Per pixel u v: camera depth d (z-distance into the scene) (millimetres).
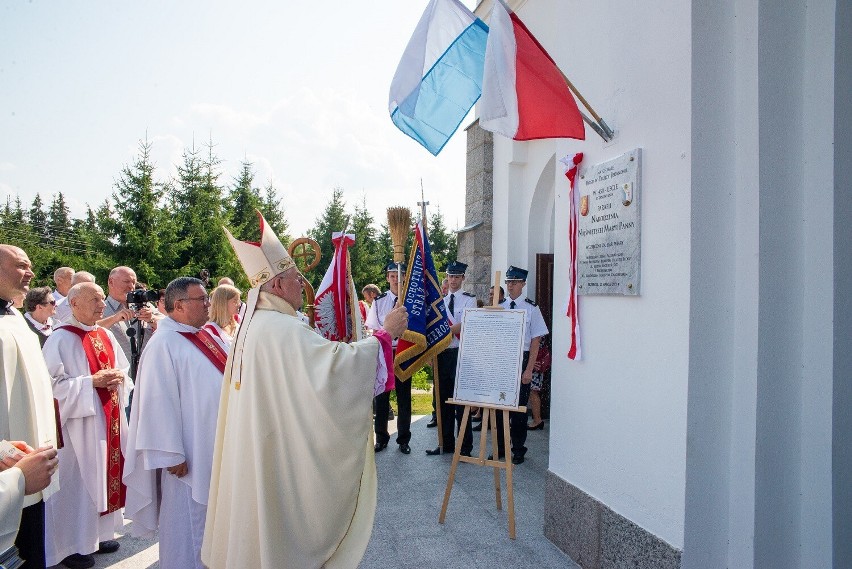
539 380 6793
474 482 4938
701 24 2648
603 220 3236
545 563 3475
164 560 3115
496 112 2998
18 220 25797
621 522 3047
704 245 2654
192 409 3148
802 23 2633
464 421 4066
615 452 3146
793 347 2650
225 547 2656
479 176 8023
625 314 3076
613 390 3166
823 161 2549
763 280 2578
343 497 2541
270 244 2725
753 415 2586
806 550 2633
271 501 2455
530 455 5754
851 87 2518
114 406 3783
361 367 2555
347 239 3361
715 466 2701
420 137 3564
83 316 3740
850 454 2539
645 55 2953
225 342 3535
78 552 3475
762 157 2568
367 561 3514
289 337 2500
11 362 2484
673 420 2721
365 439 2592
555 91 3004
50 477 1977
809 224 2613
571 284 3533
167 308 3367
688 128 2650
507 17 3012
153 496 3238
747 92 2627
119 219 16047
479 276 7898
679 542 2670
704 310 2658
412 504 4445
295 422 2463
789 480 2650
